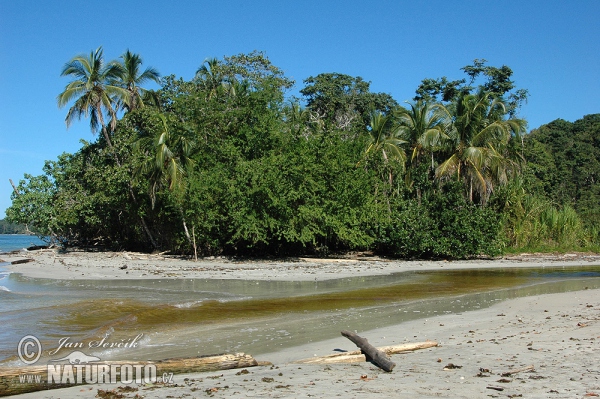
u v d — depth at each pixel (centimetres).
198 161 3003
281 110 3225
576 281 2005
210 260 2875
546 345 870
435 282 1983
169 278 2070
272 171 2758
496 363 749
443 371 709
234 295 1611
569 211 3700
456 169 3122
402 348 870
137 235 3575
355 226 2902
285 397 589
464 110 3203
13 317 1223
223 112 3131
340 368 752
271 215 2803
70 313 1277
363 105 4738
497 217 3250
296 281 2005
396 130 3266
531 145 5034
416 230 2905
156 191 2983
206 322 1190
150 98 3678
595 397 575
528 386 621
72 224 3509
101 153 3309
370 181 2994
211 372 761
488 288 1803
